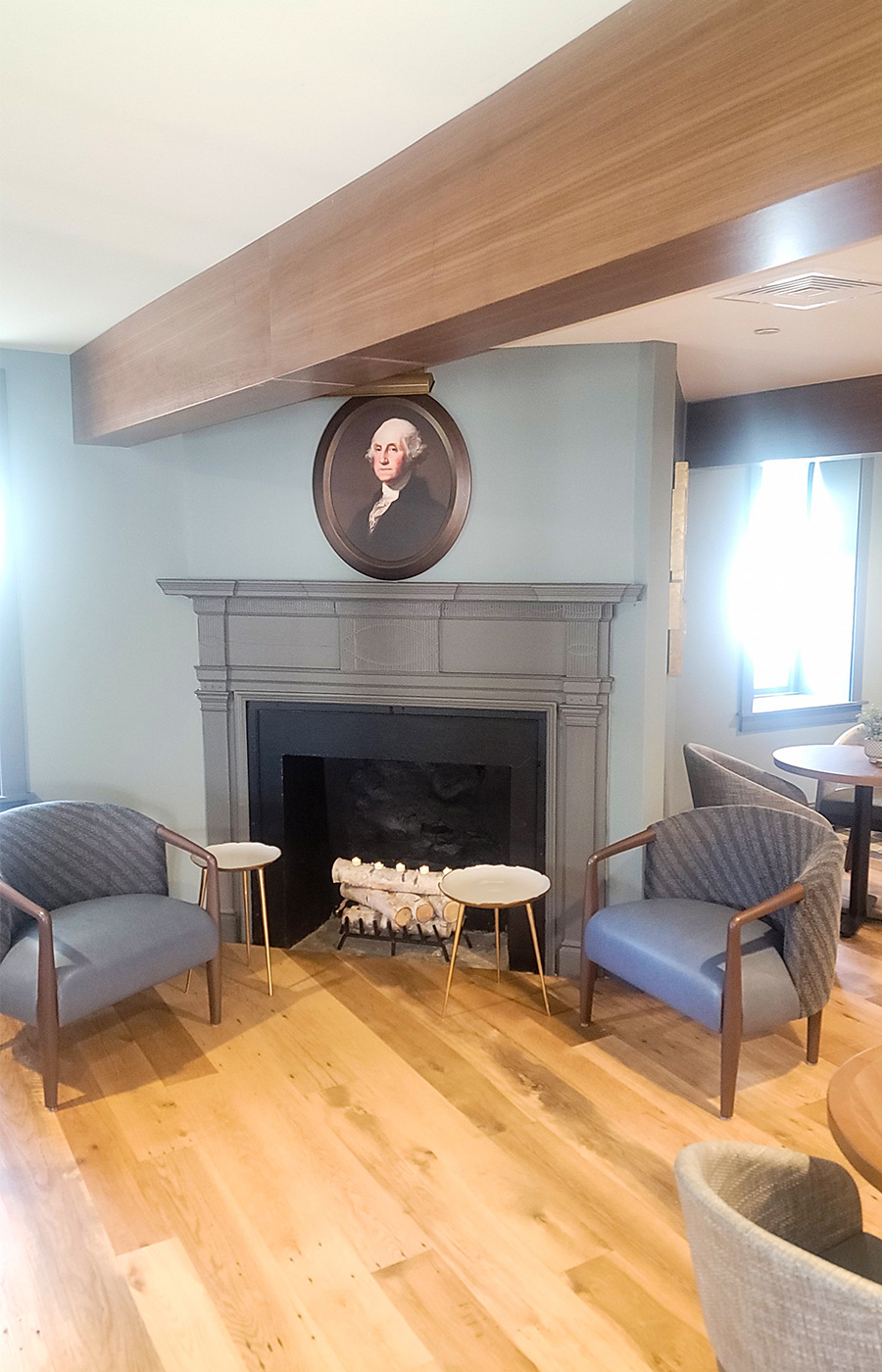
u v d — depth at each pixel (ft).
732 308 8.80
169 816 12.88
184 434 12.00
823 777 12.74
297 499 11.67
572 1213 7.30
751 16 3.84
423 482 10.98
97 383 11.08
